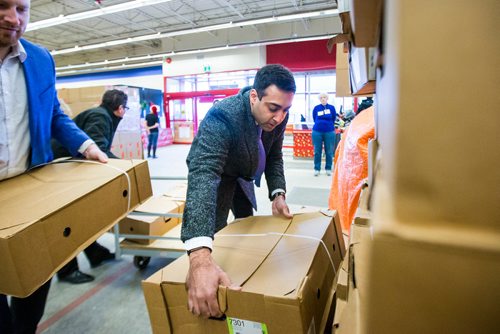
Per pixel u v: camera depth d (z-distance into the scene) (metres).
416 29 0.27
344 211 1.35
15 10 0.85
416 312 0.30
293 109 9.80
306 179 4.95
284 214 1.10
